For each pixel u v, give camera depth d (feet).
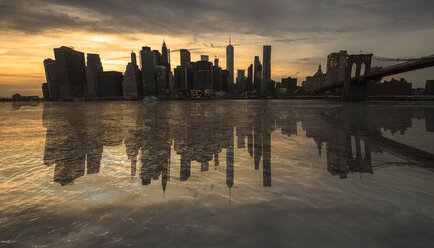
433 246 10.58
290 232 11.87
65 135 50.52
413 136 44.32
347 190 17.58
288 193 17.13
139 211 14.61
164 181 20.47
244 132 51.60
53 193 17.92
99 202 16.14
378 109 155.53
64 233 12.27
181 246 10.86
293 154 30.17
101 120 90.94
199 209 14.71
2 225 13.23
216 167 24.73
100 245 11.12
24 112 166.61
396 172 22.06
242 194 17.11
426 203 15.14
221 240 11.27
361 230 11.99
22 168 25.16
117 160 28.53
